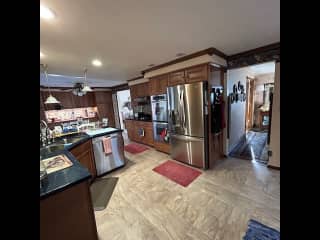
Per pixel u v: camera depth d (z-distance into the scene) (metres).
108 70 3.63
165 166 3.13
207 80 2.66
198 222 1.66
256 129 5.66
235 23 1.68
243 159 3.20
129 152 4.23
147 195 2.21
